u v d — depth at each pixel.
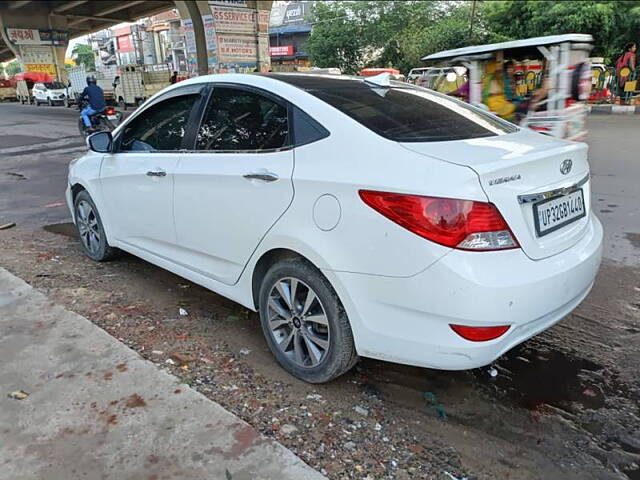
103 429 2.37
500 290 2.17
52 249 5.16
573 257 2.54
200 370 2.96
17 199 7.64
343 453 2.32
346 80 3.24
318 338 2.74
